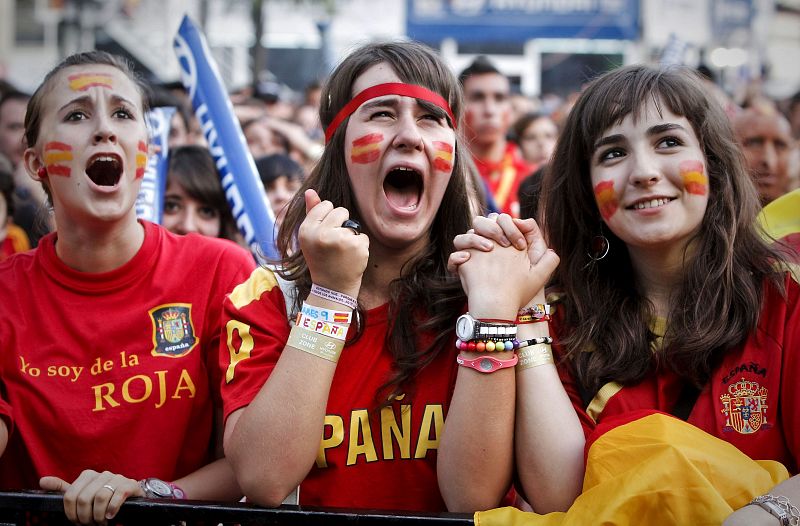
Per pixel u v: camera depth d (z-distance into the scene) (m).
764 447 2.05
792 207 2.77
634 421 1.90
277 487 1.95
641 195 2.18
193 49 3.49
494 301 2.03
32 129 2.53
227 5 9.28
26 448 2.36
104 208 2.42
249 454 1.96
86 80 2.50
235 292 2.30
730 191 2.25
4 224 4.15
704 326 2.15
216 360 2.48
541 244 2.16
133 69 2.66
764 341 2.12
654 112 2.19
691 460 1.76
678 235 2.18
